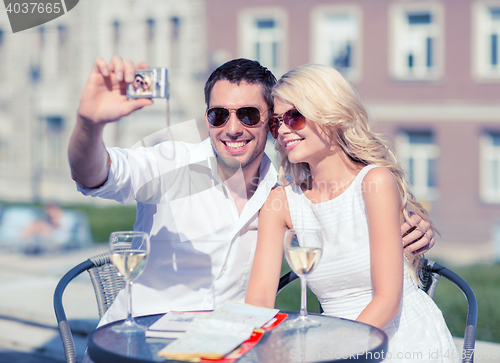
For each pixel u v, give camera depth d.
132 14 16.05
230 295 2.25
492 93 13.46
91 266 2.31
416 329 2.05
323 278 2.19
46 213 8.47
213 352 1.34
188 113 15.41
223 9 15.24
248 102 2.22
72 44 16.73
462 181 13.67
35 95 17.33
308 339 1.51
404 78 14.09
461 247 10.96
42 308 4.39
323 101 2.08
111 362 1.38
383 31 14.19
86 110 1.52
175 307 2.18
